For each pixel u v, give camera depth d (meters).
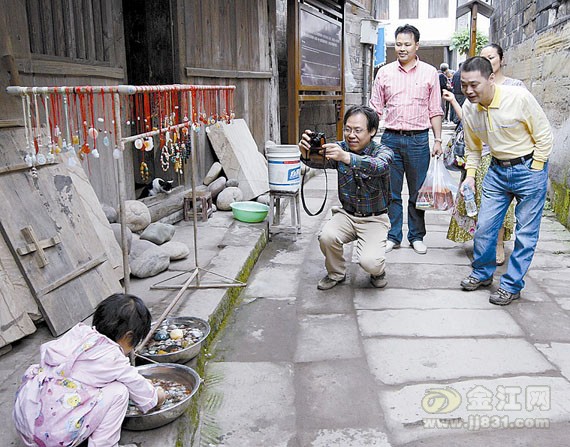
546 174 3.60
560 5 6.73
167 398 2.37
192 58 5.53
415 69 4.48
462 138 4.62
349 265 4.59
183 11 5.30
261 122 7.50
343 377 2.89
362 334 3.36
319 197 7.15
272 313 3.67
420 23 24.78
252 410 2.62
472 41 10.57
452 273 4.36
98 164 4.13
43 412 1.87
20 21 3.20
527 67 8.23
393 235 4.95
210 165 6.24
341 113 10.65
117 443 2.02
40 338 2.81
